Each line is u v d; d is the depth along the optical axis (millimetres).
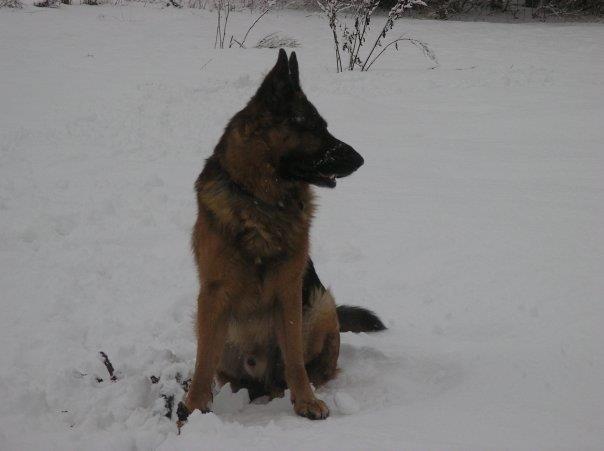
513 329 4883
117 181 8469
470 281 5715
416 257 6246
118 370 4312
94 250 6648
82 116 11062
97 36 17156
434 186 7977
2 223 7207
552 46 16109
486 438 3229
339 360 4707
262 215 3846
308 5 22734
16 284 5914
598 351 4348
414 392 4062
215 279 3914
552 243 6270
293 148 3877
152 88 12328
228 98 11742
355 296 5648
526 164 8531
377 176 8414
